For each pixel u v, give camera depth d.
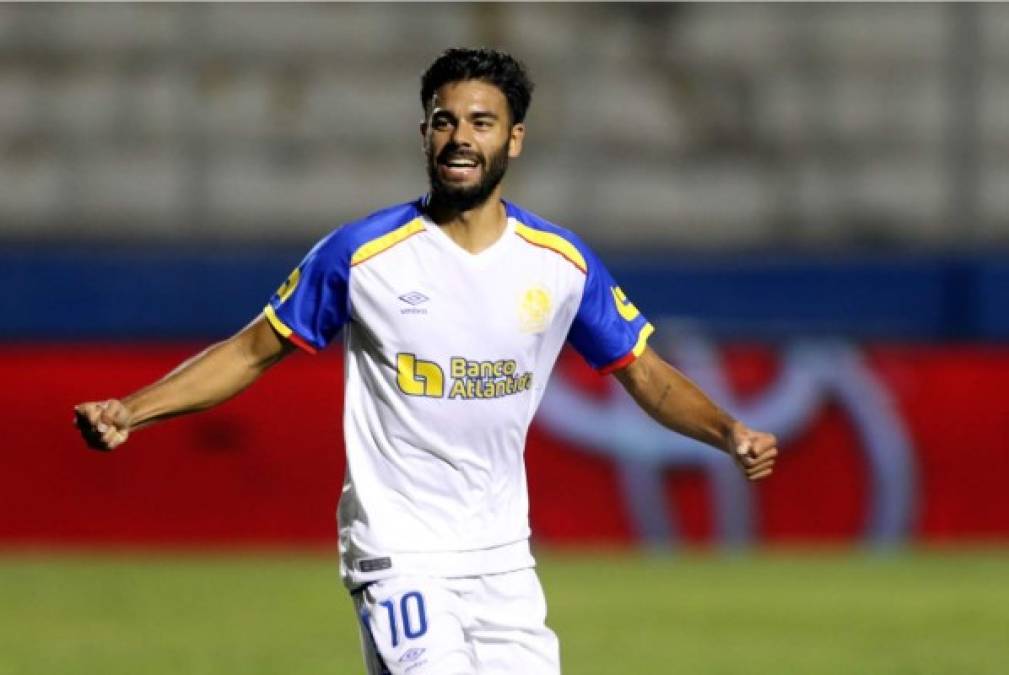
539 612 15.25
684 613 33.41
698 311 45.97
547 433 42.50
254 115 54.84
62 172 53.34
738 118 55.25
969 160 54.09
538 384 15.47
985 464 42.69
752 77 55.94
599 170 53.97
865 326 46.09
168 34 56.19
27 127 54.31
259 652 28.95
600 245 52.94
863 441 42.62
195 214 53.12
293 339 15.02
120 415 14.16
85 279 45.69
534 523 42.53
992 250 52.75
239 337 15.10
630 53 56.16
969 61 55.09
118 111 54.66
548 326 15.23
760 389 42.53
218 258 45.91
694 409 15.97
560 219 53.25
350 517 15.14
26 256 45.66
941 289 46.06
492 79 14.70
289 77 55.69
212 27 56.28
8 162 53.53
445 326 14.82
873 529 42.62
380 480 15.01
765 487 42.66
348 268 14.85
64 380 42.72
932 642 30.36
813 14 56.56
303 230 53.03
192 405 14.84
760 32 56.59
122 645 29.67
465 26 56.34
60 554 41.53
